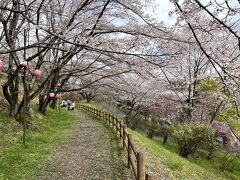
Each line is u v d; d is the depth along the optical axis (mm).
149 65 13438
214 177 18703
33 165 11164
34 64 25750
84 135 19281
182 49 12773
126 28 14109
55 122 25562
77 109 54906
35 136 16297
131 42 13438
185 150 25672
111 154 13406
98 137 18391
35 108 27734
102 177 10102
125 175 10227
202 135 23953
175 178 12047
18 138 14898
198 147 31641
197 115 28344
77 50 16219
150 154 15266
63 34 11477
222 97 20016
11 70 18031
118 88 28984
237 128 27703
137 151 8492
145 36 13242
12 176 9680
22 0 15586
